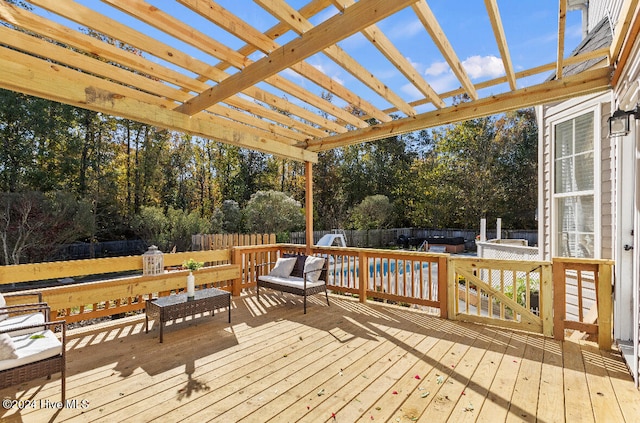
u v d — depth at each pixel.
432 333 3.89
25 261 10.56
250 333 3.92
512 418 2.22
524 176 20.25
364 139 4.94
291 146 5.43
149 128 17.75
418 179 22.56
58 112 13.32
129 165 17.80
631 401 2.42
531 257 6.45
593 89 3.27
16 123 12.52
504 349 3.40
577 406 2.36
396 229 20.44
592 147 4.46
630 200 3.34
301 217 15.50
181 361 3.14
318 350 3.40
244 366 3.04
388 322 4.30
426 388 2.63
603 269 3.38
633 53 2.55
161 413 2.30
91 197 14.45
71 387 2.66
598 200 4.29
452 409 2.33
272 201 15.09
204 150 21.36
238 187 21.20
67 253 13.27
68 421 2.21
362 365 3.05
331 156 22.23
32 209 10.70
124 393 2.57
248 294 5.80
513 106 3.58
